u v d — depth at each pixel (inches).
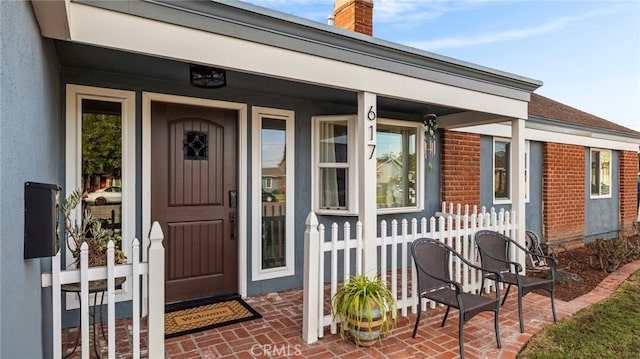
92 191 135.9
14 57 54.5
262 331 129.2
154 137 149.6
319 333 124.0
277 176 176.7
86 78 132.6
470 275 169.8
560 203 294.2
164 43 93.4
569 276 201.8
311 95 171.2
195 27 97.1
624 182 354.9
